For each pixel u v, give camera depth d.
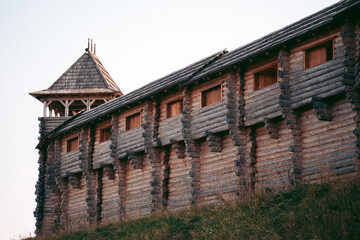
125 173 30.81
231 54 25.94
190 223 21.12
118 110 30.48
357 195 16.92
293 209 18.16
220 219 20.05
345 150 19.98
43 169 38.47
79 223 30.20
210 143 24.86
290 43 21.91
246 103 23.89
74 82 40.84
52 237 29.91
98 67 42.12
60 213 35.69
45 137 36.28
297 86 21.53
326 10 22.19
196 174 26.05
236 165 23.73
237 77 24.44
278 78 22.38
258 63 23.62
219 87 25.61
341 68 19.98
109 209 31.52
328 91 20.30
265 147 23.39
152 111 28.91
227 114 24.12
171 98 28.12
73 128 33.72
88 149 32.81
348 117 20.08
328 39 20.69
